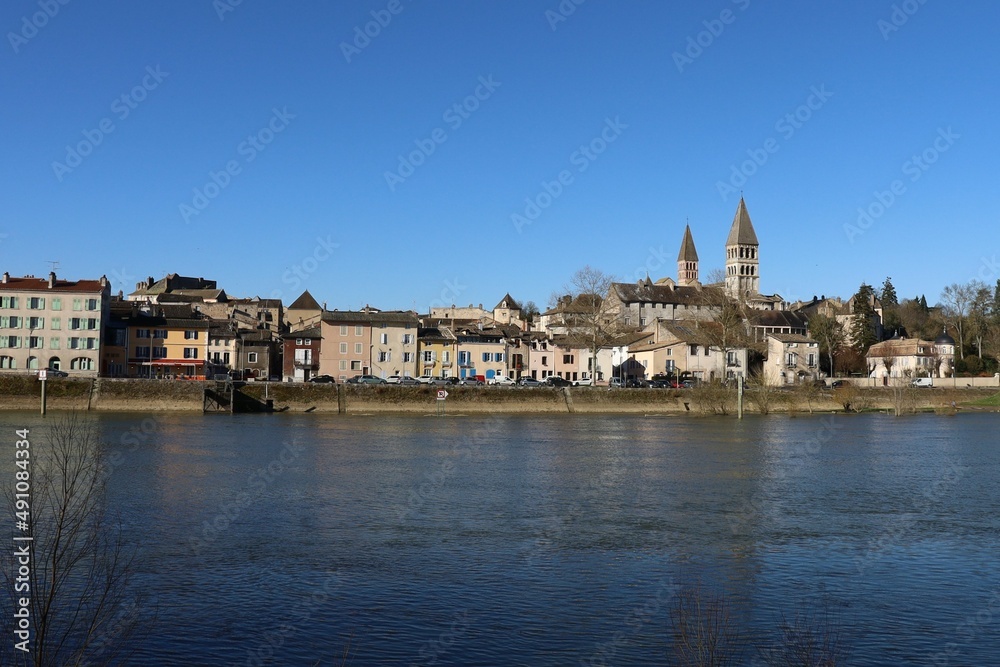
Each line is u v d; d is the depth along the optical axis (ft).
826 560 124.67
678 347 594.24
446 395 435.94
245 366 565.94
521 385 469.16
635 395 465.06
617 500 172.86
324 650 87.51
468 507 162.81
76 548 119.75
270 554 123.54
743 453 263.08
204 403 399.03
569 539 135.95
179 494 171.73
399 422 374.02
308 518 150.30
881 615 100.01
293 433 308.19
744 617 98.89
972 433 352.28
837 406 506.48
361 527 143.23
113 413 384.27
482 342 593.83
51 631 88.69
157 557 120.26
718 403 468.34
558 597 104.99
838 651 88.84
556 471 214.69
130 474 196.44
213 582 108.99
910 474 218.38
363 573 114.21
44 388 354.54
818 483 200.34
